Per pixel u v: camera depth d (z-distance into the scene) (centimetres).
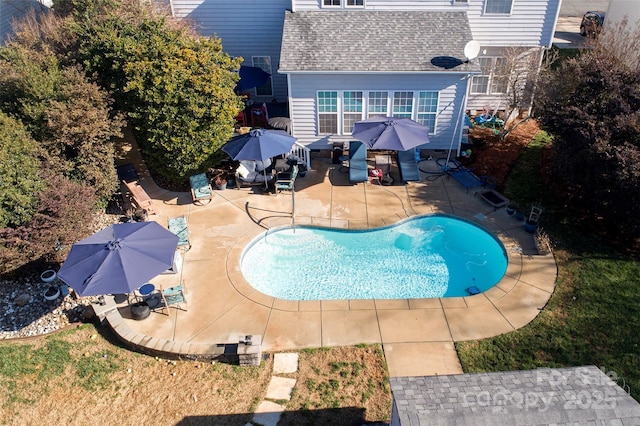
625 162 1375
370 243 1589
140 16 1917
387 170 1900
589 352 1165
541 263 1448
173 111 1627
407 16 2028
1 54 1734
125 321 1270
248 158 1577
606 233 1552
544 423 700
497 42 2156
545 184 1802
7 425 1025
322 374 1127
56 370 1143
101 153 1612
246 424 1016
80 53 1759
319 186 1850
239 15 2267
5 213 1294
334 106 1933
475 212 1684
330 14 2044
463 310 1297
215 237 1580
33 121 1570
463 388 783
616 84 1561
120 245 1162
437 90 1880
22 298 1333
